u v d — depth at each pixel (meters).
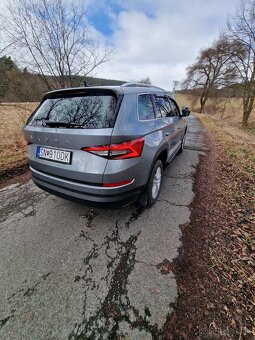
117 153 1.93
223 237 2.36
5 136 6.47
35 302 1.63
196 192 3.40
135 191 2.28
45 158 2.35
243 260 2.04
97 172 1.96
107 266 1.97
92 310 1.57
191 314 1.53
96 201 2.07
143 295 1.68
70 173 2.14
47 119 2.39
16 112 7.82
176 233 2.42
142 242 2.28
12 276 1.86
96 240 2.31
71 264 1.99
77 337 1.40
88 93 2.24
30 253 2.12
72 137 2.00
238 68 15.70
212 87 27.03
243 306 1.59
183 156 5.48
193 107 34.78
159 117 3.04
